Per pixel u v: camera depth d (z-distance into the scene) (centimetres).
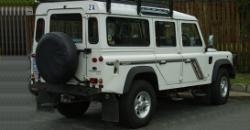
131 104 856
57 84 870
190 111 1052
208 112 1038
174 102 1166
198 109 1075
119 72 837
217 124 914
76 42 852
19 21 2019
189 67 1012
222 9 1529
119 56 846
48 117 987
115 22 852
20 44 2023
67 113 967
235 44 1529
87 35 834
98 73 821
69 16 867
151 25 926
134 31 889
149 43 917
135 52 884
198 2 1535
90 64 830
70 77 845
